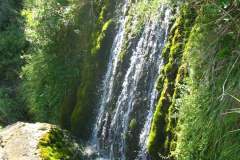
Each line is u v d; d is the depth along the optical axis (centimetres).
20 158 564
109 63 702
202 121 425
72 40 794
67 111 754
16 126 630
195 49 455
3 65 980
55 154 582
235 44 418
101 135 668
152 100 575
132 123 599
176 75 533
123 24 691
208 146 421
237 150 390
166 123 527
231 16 416
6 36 1002
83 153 637
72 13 802
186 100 459
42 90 809
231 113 398
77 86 757
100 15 751
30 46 942
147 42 613
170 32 557
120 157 623
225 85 411
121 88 651
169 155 493
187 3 495
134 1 676
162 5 581
